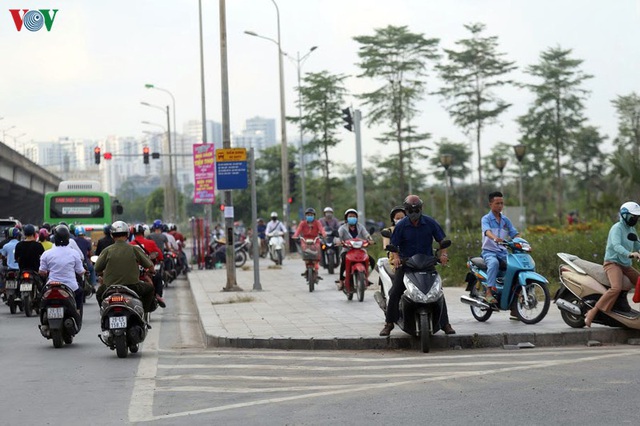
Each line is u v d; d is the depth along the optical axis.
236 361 15.05
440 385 11.79
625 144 86.44
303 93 83.75
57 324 17.78
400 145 87.00
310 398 11.23
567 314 16.70
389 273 17.06
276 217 47.62
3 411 11.14
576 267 16.45
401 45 85.81
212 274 42.75
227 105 30.61
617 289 15.62
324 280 33.75
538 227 38.69
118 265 16.70
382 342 16.14
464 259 29.62
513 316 17.89
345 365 14.08
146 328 17.09
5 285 26.75
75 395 12.23
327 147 85.25
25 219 140.75
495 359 14.11
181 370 14.27
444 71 90.12
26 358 16.52
